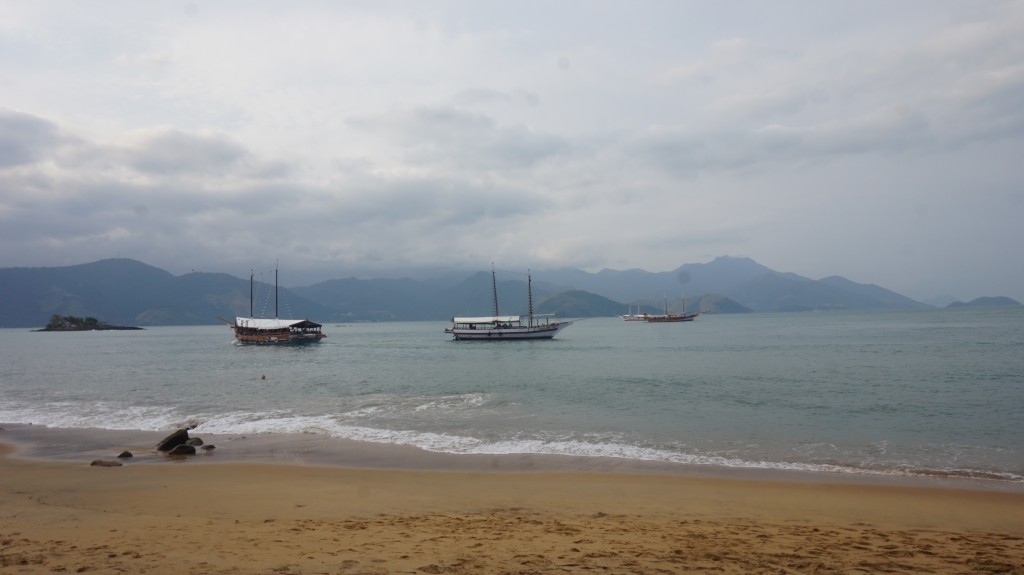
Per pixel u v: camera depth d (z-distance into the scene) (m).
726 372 48.81
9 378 52.34
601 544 10.60
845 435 23.48
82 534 11.08
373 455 21.19
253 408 32.59
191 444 22.75
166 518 13.00
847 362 54.62
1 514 13.30
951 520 13.49
